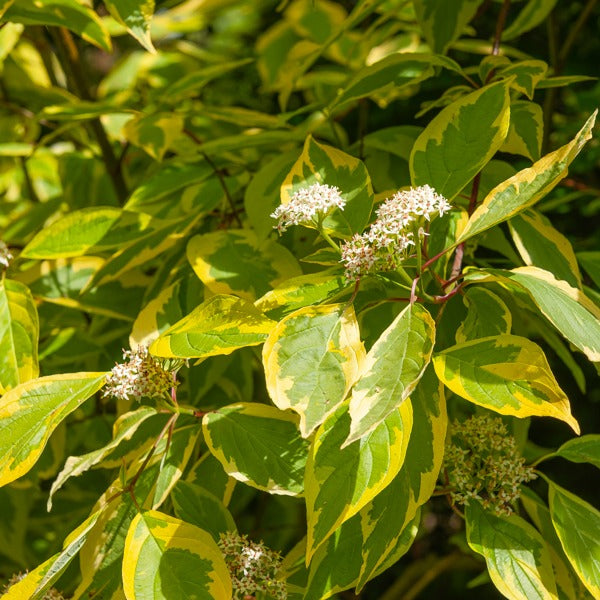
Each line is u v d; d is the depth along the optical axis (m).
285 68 0.97
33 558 0.85
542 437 1.16
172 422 0.55
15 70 1.03
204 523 0.56
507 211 0.50
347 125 1.15
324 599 0.51
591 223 1.11
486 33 1.13
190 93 0.81
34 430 0.50
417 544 1.22
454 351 0.51
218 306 0.51
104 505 0.53
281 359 0.48
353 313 0.49
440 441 0.51
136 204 0.68
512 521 0.55
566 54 0.88
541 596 0.52
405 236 0.49
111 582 0.54
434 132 0.55
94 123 0.87
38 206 0.84
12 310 0.61
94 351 0.72
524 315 0.69
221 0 1.02
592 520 0.55
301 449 0.54
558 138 1.03
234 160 0.79
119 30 0.96
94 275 0.65
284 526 0.87
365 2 0.69
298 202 0.51
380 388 0.46
